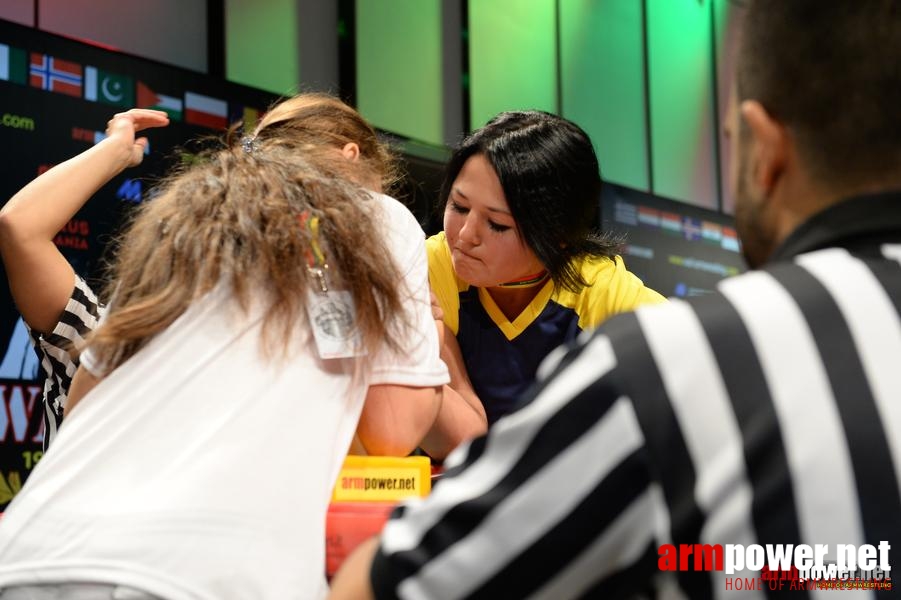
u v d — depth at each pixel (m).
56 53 2.97
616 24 5.27
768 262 0.71
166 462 1.00
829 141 0.65
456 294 1.86
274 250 1.08
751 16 0.69
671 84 5.60
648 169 5.40
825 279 0.63
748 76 0.69
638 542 0.59
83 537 0.96
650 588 0.61
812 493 0.57
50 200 1.34
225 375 1.04
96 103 3.06
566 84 4.94
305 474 1.02
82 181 1.38
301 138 1.30
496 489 0.62
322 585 1.00
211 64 3.58
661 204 4.98
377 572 0.65
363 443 1.17
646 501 0.59
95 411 1.04
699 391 0.59
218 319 1.06
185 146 3.25
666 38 5.59
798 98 0.65
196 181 1.16
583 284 1.78
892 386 0.59
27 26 2.90
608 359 0.61
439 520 0.63
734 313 0.62
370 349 1.09
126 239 1.17
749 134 0.69
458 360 1.84
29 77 2.91
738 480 0.57
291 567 0.98
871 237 0.65
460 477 0.65
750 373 0.59
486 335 1.85
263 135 1.32
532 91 4.76
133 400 1.03
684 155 5.66
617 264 1.87
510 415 0.65
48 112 2.95
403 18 4.20
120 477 0.99
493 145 1.69
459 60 4.41
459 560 0.62
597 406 0.60
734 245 5.44
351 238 1.11
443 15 4.37
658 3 5.54
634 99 5.35
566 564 0.60
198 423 1.01
